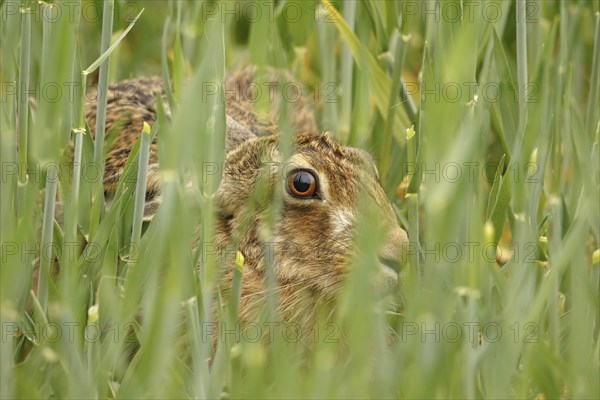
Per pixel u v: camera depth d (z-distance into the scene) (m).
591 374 6.73
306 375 8.12
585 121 10.43
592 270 7.81
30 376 6.97
